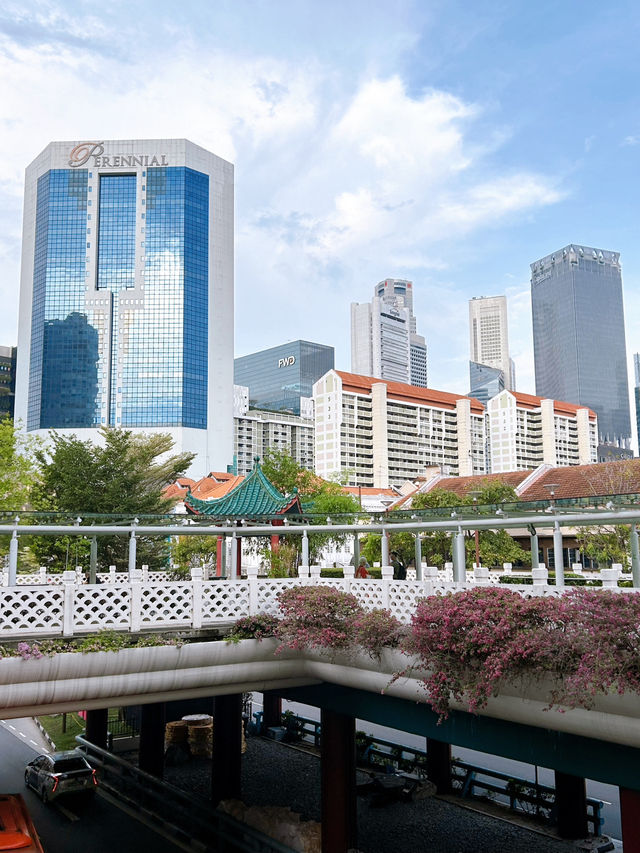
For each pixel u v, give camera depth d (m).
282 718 31.53
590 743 11.45
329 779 16.81
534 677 11.22
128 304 136.75
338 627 14.77
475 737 13.17
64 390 134.88
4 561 34.50
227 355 141.12
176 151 141.00
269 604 16.11
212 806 21.27
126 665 14.01
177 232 138.62
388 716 14.94
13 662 13.02
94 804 23.34
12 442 37.94
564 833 19.33
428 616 12.38
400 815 21.19
